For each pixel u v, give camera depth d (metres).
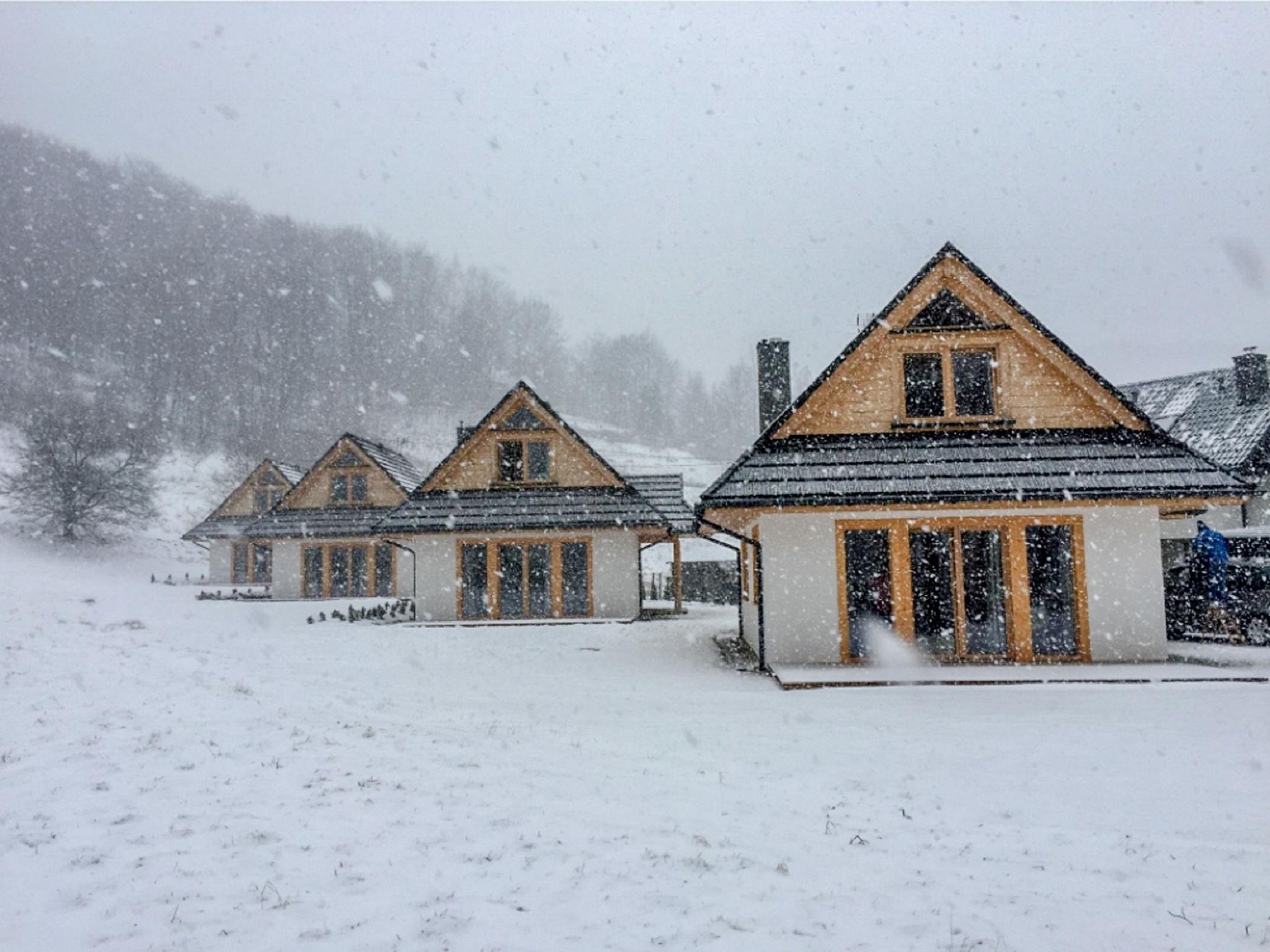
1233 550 17.17
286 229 99.44
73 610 19.94
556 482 22.98
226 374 71.94
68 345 66.94
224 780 6.34
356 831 5.33
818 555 13.44
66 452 37.66
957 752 7.57
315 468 32.28
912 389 14.05
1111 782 6.53
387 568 31.56
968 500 12.67
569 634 19.12
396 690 11.30
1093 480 12.75
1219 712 9.12
